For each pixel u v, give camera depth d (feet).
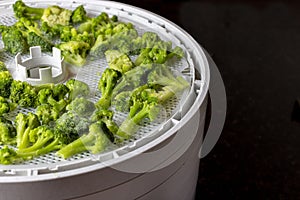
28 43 3.32
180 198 3.05
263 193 4.61
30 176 2.33
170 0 7.42
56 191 2.39
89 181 2.41
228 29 7.00
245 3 7.63
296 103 5.50
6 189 2.34
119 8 3.75
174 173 2.80
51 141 2.58
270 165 4.88
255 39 6.81
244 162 4.91
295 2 7.72
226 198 4.56
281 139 5.16
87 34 3.36
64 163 2.40
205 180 4.72
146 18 3.65
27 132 2.58
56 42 3.43
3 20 3.64
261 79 6.00
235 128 5.27
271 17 7.34
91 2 3.80
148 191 2.69
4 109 2.73
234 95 5.71
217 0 7.62
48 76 3.00
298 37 6.90
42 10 3.66
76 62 3.19
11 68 3.14
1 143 2.59
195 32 6.89
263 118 5.41
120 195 2.57
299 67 6.25
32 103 2.82
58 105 2.77
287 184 4.69
